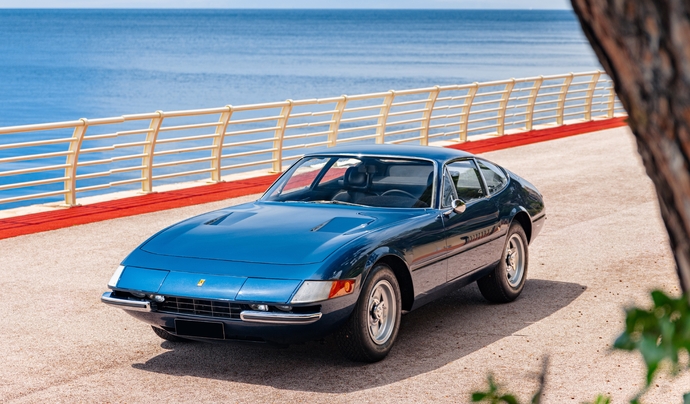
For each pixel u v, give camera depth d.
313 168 6.75
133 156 12.83
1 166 32.38
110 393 5.11
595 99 52.56
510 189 7.25
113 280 5.54
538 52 158.38
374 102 61.19
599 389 5.08
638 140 1.28
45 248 9.34
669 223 1.29
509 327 6.45
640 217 11.06
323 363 5.66
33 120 53.97
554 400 4.89
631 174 14.82
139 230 10.34
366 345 5.41
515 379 5.25
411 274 5.77
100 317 6.77
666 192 1.27
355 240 5.45
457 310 7.00
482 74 97.88
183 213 11.51
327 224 5.80
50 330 6.42
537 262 8.71
